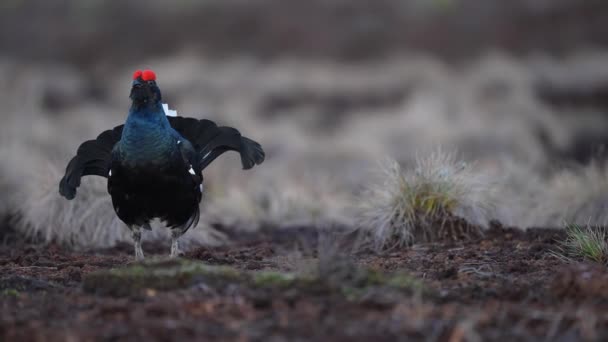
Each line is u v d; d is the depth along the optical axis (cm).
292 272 845
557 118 3106
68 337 614
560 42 3981
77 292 774
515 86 3372
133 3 4628
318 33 4219
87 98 3825
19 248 1229
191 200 994
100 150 1024
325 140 2872
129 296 746
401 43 4097
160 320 657
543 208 1413
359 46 4106
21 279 813
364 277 752
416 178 1248
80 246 1273
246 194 1658
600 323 658
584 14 4097
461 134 2723
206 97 3628
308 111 3550
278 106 3650
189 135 1041
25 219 1329
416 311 670
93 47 4431
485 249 1099
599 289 741
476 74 3588
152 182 952
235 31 4331
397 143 2744
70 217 1289
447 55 4000
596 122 3138
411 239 1204
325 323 648
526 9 4150
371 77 3756
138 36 4453
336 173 2305
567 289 752
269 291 733
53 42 4481
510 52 3959
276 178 2011
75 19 4612
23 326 651
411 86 3625
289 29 4262
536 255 1023
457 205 1222
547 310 705
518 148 2572
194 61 4041
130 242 1290
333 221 1495
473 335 619
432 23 4144
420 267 981
